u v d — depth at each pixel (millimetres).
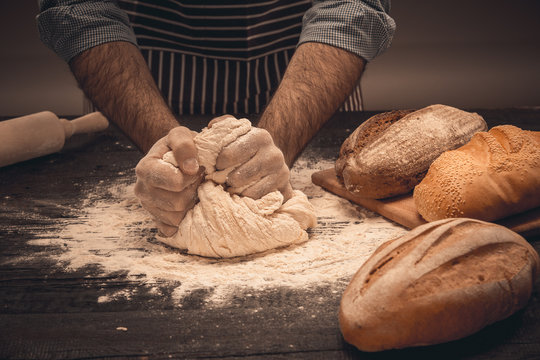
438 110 1421
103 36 1574
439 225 930
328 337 844
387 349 795
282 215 1158
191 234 1119
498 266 849
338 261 1095
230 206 1118
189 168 1070
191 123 2055
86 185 1597
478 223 941
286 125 1391
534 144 1182
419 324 779
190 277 1043
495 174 1127
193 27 2053
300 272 1055
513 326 853
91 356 808
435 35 5539
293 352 810
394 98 4383
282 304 938
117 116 1500
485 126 1457
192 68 2121
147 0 1989
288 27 2033
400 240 913
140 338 849
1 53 5148
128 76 1521
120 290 1001
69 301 966
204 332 861
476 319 803
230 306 936
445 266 830
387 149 1299
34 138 1775
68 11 1570
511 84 4512
